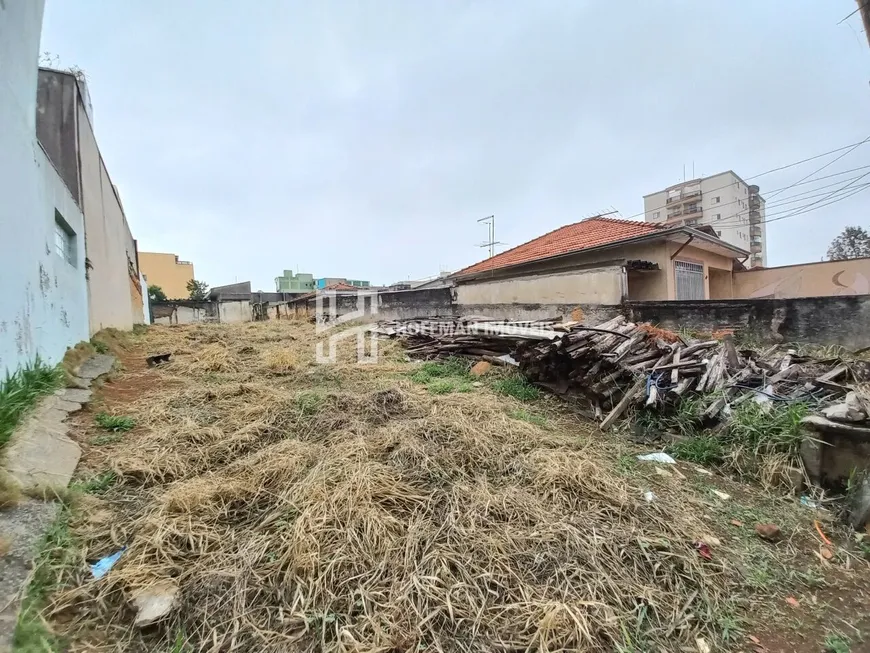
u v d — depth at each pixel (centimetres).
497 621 156
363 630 150
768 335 619
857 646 152
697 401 358
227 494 236
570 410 439
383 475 252
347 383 545
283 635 148
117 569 174
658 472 291
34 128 388
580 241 1112
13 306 318
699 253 1051
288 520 212
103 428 340
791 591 181
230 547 193
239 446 315
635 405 390
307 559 177
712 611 167
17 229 332
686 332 676
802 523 231
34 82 388
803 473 267
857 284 1106
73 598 159
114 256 962
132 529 205
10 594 147
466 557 185
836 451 262
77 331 555
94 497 230
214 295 3045
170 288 3291
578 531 206
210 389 474
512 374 570
